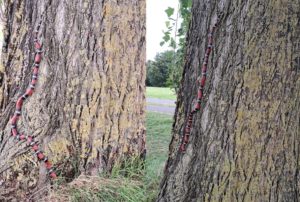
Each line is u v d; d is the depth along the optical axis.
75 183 2.79
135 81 3.17
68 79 2.93
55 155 2.87
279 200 1.87
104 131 3.04
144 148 3.29
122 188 2.79
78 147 2.96
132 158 3.17
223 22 1.96
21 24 2.94
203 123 1.99
